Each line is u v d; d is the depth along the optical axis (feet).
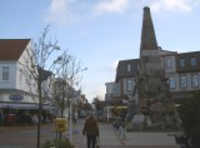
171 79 184.44
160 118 95.55
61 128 45.68
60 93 61.46
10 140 67.87
